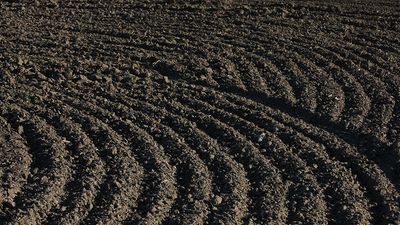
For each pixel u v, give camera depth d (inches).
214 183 198.8
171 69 262.4
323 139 221.1
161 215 186.1
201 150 212.7
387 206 190.7
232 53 275.4
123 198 191.2
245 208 189.6
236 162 207.8
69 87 249.9
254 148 213.5
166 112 233.5
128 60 269.0
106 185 196.1
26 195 192.5
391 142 218.8
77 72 259.6
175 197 193.0
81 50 276.8
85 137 217.3
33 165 206.7
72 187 196.1
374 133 222.7
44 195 191.0
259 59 269.9
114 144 214.2
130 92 247.3
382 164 211.0
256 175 202.5
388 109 236.7
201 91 248.7
